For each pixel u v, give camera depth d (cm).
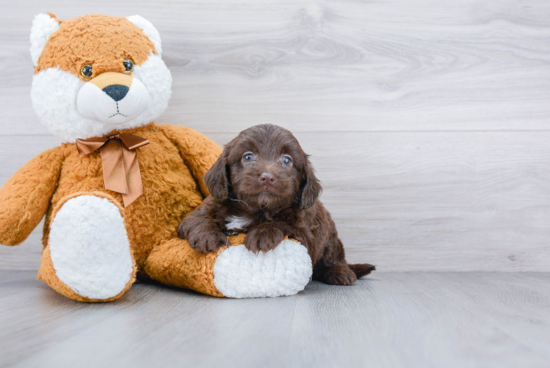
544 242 118
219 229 90
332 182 118
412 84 118
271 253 86
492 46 118
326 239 101
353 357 61
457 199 118
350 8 117
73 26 92
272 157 90
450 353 62
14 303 82
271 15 117
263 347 63
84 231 77
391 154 118
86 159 94
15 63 116
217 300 84
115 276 80
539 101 118
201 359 60
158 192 96
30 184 92
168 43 117
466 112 118
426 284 100
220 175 92
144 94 93
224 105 117
